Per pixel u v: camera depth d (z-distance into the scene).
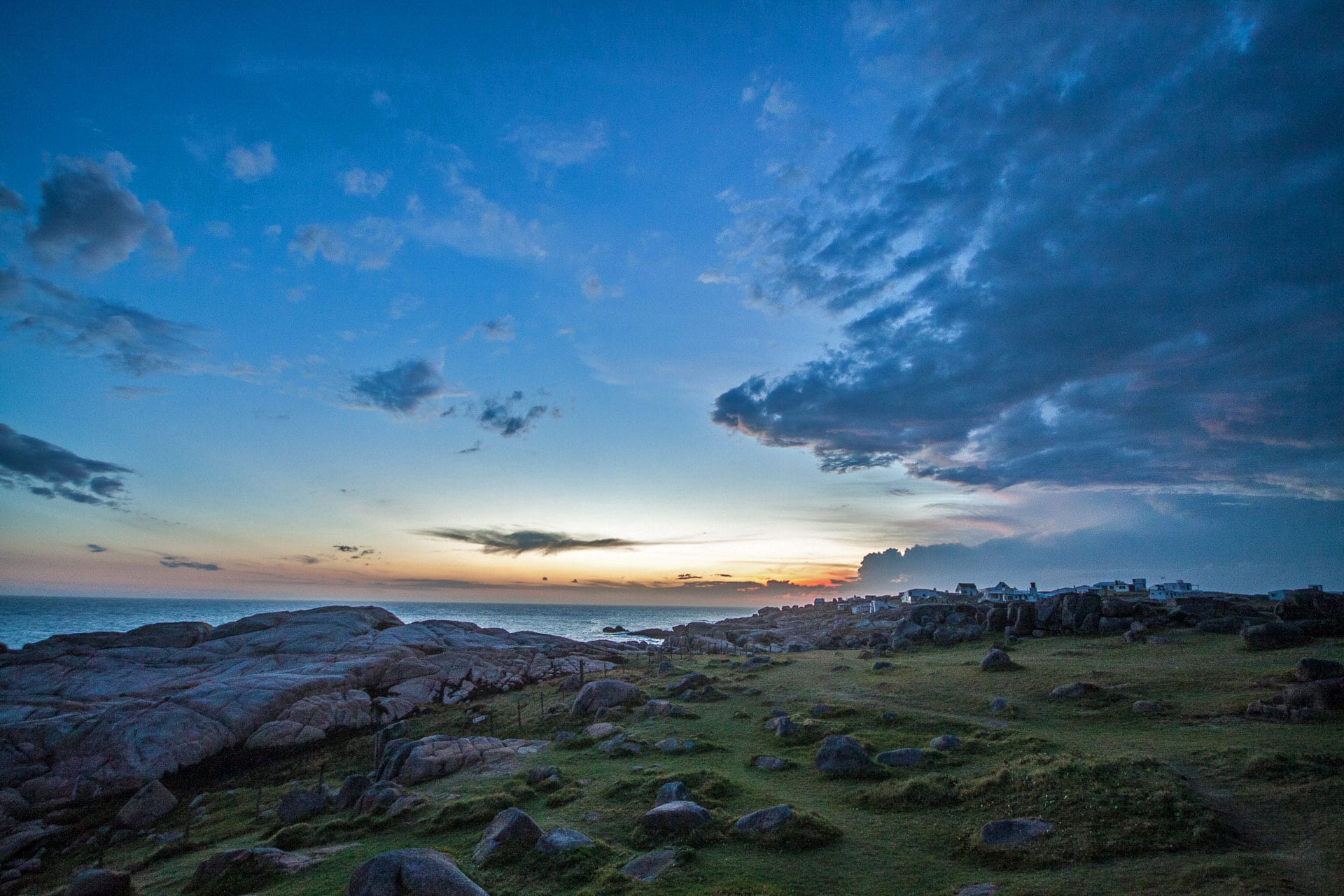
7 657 66.00
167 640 76.94
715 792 23.00
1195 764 20.83
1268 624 40.84
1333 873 13.70
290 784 40.62
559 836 19.17
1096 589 98.69
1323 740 21.94
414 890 15.34
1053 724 29.05
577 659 74.69
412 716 55.81
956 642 59.31
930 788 21.27
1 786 40.69
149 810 37.84
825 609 146.38
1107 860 15.45
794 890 15.55
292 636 76.12
